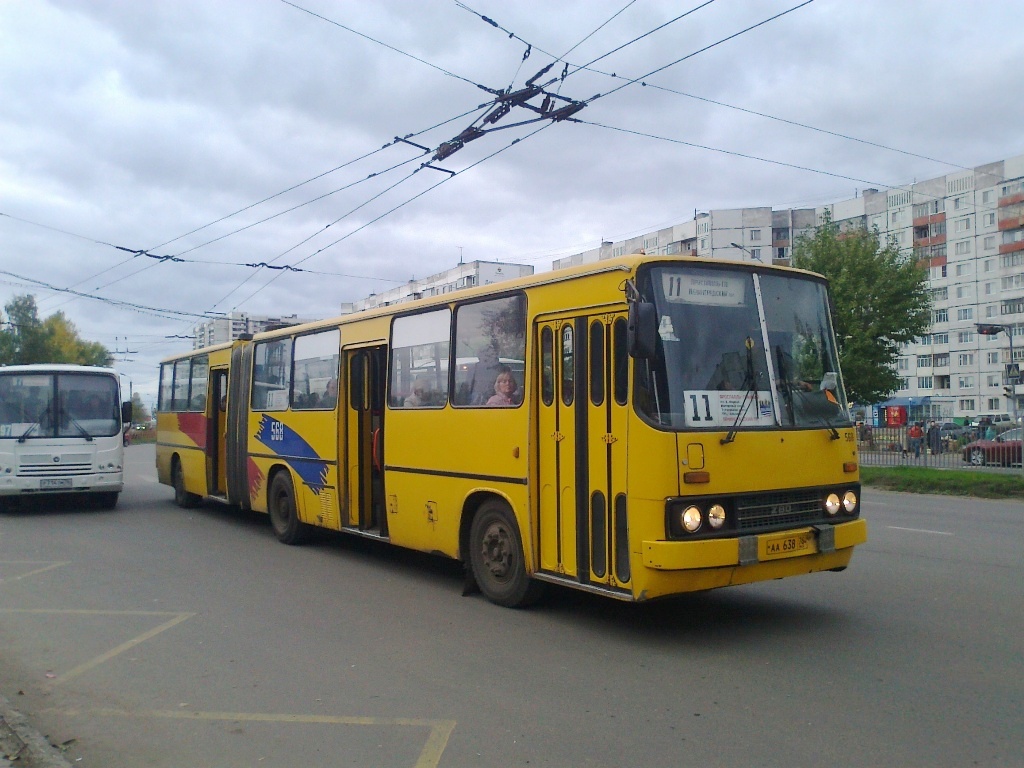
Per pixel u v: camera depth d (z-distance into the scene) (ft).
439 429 28.66
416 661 21.08
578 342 23.00
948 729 15.96
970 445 75.56
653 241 294.25
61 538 42.27
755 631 23.17
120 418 53.57
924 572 30.96
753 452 21.59
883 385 90.68
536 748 15.57
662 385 20.95
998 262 236.84
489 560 26.68
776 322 23.32
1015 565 32.35
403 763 15.12
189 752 15.96
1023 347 230.89
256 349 43.50
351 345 34.55
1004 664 19.92
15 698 19.29
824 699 17.71
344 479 34.76
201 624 25.13
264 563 34.99
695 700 17.84
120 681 20.17
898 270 91.30
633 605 26.50
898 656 20.66
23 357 219.20
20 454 50.29
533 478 24.39
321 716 17.53
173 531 44.52
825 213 102.68
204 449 49.85
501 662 20.84
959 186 246.06
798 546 21.85
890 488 70.03
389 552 37.70
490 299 26.61
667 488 20.42
